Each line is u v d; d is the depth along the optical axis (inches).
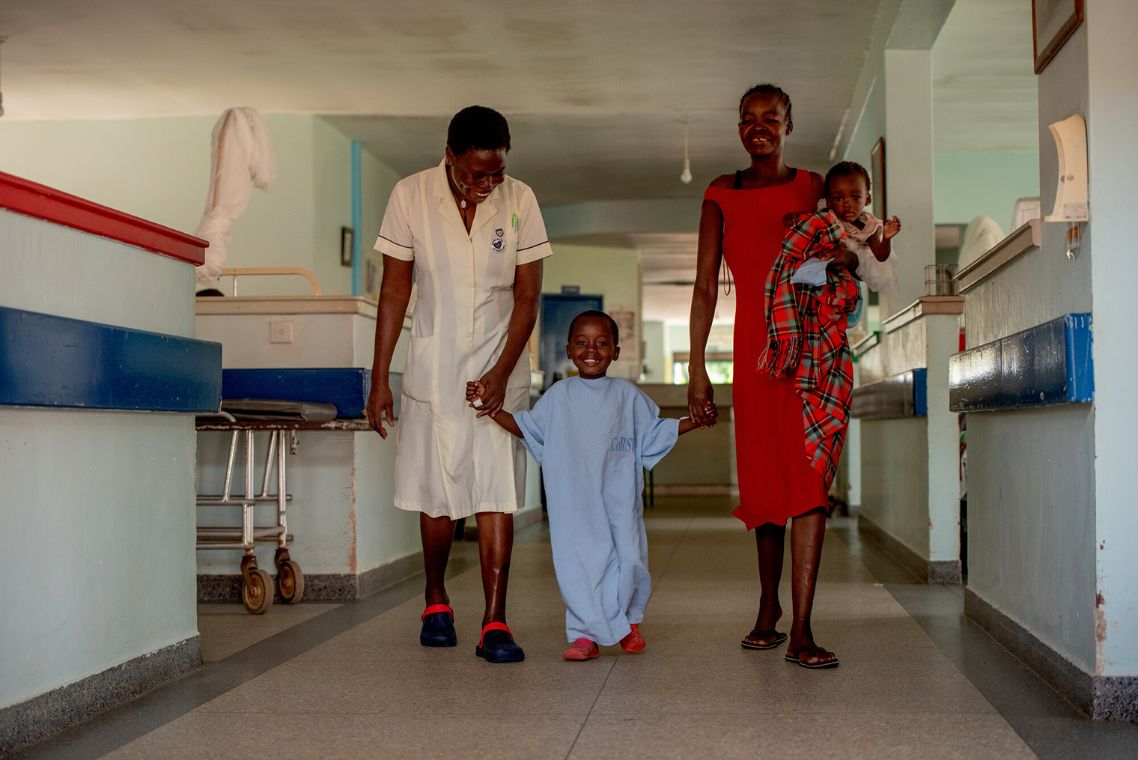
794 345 113.5
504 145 114.7
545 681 107.1
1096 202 94.3
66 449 94.7
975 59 305.4
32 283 89.7
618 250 550.9
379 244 124.4
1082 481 97.0
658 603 158.6
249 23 255.0
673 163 408.2
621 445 119.8
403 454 124.9
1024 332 108.2
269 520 177.3
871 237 119.8
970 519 145.8
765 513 119.6
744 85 307.3
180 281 116.1
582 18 251.9
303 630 141.9
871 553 233.0
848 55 281.3
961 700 98.5
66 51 274.8
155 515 110.3
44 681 90.9
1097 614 92.8
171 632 112.7
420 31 259.9
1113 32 94.7
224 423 158.1
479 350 122.1
